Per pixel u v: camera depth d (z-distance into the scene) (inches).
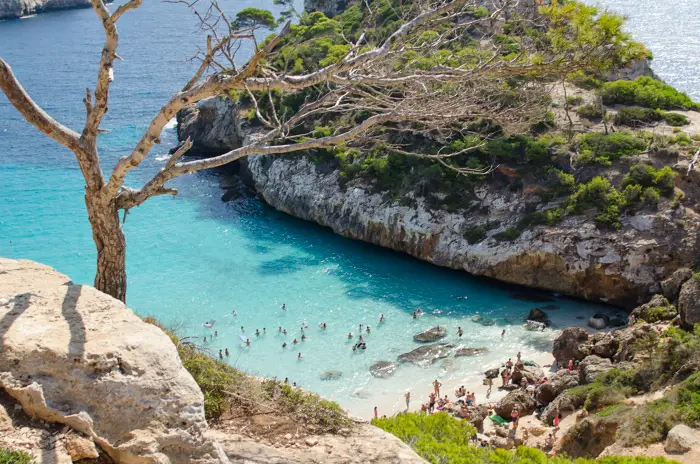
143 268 2682.1
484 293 2459.4
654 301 2091.5
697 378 1284.4
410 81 621.0
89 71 6072.8
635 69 3307.1
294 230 3034.0
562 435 1451.8
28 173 3708.2
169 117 587.2
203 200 3366.1
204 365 620.1
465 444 864.9
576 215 2418.8
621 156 2506.2
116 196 631.2
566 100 2635.3
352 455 539.5
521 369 1886.1
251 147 620.1
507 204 2578.7
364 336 2199.8
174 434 427.5
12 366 444.8
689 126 2723.9
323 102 648.4
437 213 2655.0
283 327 2263.8
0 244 2859.3
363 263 2714.1
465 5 736.3
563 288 2407.7
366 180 2915.8
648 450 1130.0
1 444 407.2
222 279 2598.4
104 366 442.9
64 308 498.9
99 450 422.6
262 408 597.0
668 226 2290.8
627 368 1644.9
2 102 5206.7
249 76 581.3
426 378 1955.0
